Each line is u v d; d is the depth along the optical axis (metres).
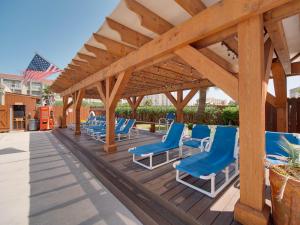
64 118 10.66
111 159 4.13
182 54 2.46
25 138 7.82
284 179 1.60
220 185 2.71
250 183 1.79
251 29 1.73
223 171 3.27
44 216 2.12
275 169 1.81
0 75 27.42
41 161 4.30
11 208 2.28
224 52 3.81
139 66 3.83
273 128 5.43
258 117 1.71
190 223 1.90
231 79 1.93
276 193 1.71
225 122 8.33
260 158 1.72
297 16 2.41
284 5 1.71
